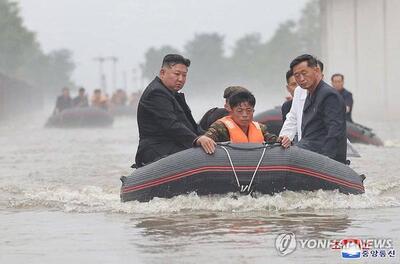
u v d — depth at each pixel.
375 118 61.03
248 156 12.56
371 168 18.81
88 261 8.63
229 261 8.49
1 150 28.89
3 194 15.04
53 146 31.19
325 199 12.71
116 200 13.81
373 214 11.66
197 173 12.46
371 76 62.19
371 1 61.88
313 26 146.25
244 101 13.16
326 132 14.27
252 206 12.38
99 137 38.41
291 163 12.60
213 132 13.14
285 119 16.70
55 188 16.06
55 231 10.61
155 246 9.36
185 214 11.84
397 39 57.38
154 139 13.48
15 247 9.50
